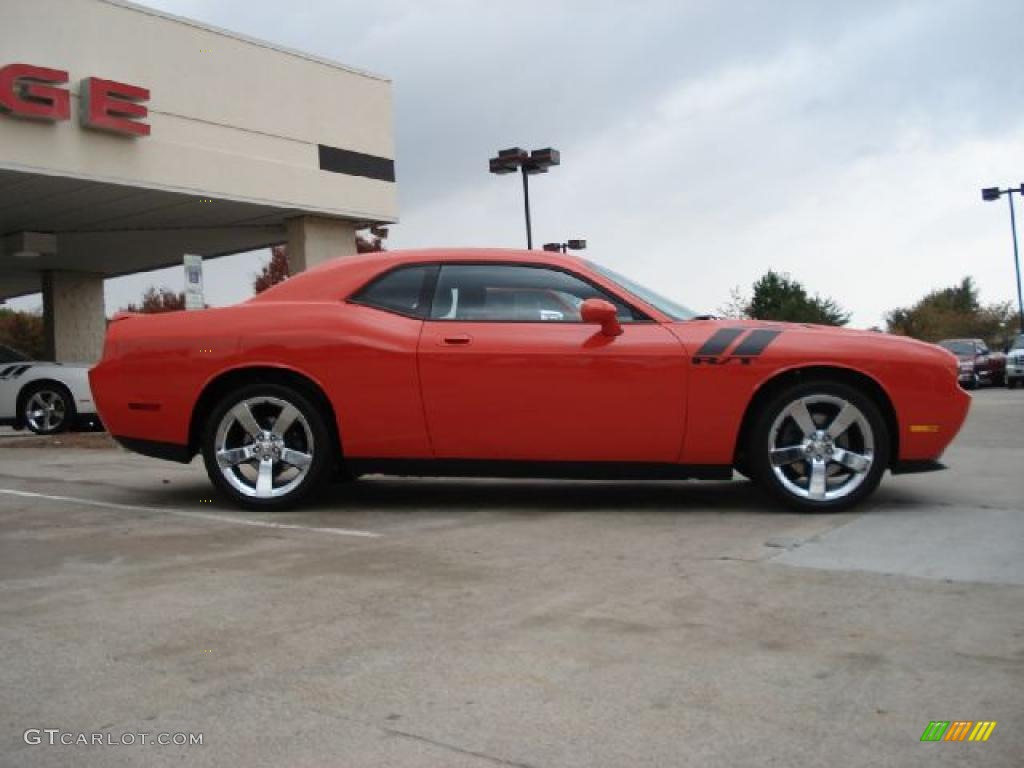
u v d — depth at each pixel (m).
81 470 8.19
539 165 20.25
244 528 5.34
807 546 4.70
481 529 5.26
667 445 5.57
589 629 3.45
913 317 64.69
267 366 5.77
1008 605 3.65
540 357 5.56
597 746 2.52
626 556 4.55
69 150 14.10
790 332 5.62
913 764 2.39
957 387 5.56
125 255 22.34
